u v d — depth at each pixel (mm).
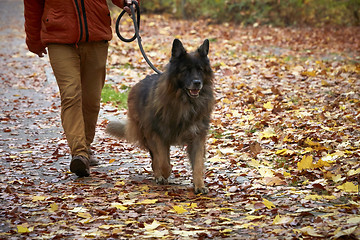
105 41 5203
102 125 7461
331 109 7602
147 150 5309
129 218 3701
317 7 19016
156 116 4582
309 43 15180
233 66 11594
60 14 4867
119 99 9031
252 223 3498
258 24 18719
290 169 4996
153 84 4793
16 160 5703
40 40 5324
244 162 5406
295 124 6820
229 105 8266
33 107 8836
